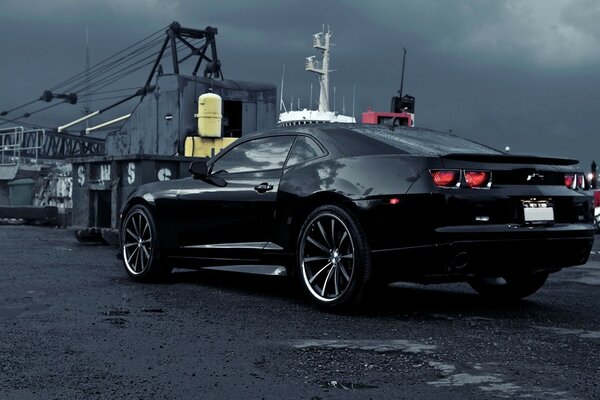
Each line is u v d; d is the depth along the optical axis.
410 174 4.43
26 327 4.07
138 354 3.44
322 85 32.47
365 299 4.62
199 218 5.73
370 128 5.21
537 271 4.83
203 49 17.42
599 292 6.00
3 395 2.74
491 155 4.48
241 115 13.05
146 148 12.88
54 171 17.92
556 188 4.77
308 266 4.90
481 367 3.23
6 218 17.34
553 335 4.00
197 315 4.56
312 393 2.80
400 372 3.13
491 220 4.46
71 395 2.75
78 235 10.63
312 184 4.88
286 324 4.28
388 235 4.44
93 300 5.13
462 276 4.53
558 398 2.75
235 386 2.89
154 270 6.11
